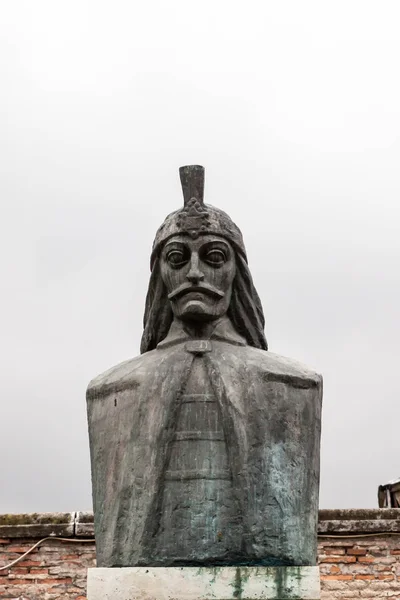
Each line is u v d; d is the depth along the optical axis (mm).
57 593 10133
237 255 5023
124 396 4707
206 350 4758
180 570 4234
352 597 10266
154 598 4203
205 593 4199
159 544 4336
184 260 4887
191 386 4633
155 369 4703
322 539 10438
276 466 4457
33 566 10242
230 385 4586
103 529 4516
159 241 4980
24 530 10289
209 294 4848
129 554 4352
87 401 4910
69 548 10312
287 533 4340
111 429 4684
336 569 10352
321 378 4828
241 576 4223
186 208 4922
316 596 4223
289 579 4227
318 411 4738
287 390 4656
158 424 4508
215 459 4453
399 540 10484
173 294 4867
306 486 4504
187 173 4961
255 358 4777
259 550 4277
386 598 10289
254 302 5117
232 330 5023
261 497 4367
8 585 10172
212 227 4895
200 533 4320
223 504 4371
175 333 4969
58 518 10367
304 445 4578
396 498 11586
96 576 4309
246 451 4430
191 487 4402
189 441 4488
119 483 4516
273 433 4520
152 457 4453
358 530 10438
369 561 10398
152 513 4363
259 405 4551
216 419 4539
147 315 5203
